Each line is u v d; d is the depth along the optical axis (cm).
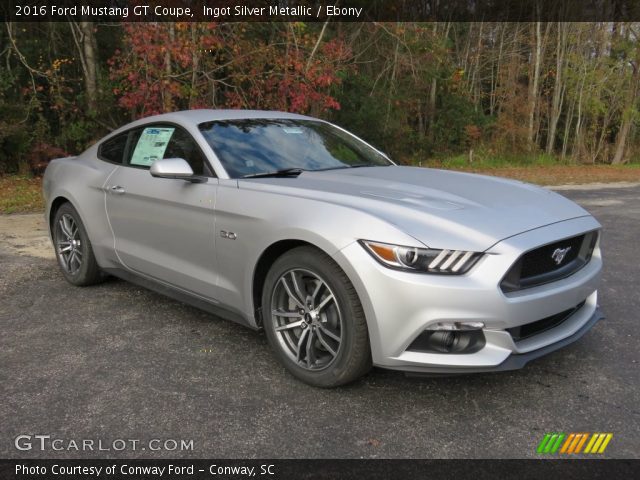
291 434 256
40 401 284
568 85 3356
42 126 1550
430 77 2648
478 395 293
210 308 361
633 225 809
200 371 319
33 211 900
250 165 358
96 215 438
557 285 286
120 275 434
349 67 1598
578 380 310
